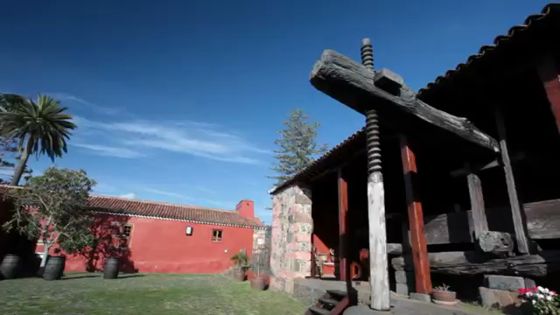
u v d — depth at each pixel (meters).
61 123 21.08
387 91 3.25
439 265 4.85
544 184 5.68
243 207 24.58
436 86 4.16
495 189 6.10
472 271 4.32
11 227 12.45
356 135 5.91
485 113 4.79
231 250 19.98
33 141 20.69
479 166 4.52
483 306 3.82
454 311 3.55
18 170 19.70
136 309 6.42
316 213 11.73
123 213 17.62
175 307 6.78
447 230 5.02
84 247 15.02
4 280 10.30
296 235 8.89
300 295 7.68
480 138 4.11
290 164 26.50
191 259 18.75
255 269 13.48
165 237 18.45
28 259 13.99
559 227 3.57
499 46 3.42
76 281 11.32
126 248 17.30
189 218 19.44
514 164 4.24
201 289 10.05
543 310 3.04
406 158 4.88
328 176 8.59
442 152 5.27
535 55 3.46
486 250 3.91
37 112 20.31
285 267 9.35
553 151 4.96
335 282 6.91
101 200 19.12
